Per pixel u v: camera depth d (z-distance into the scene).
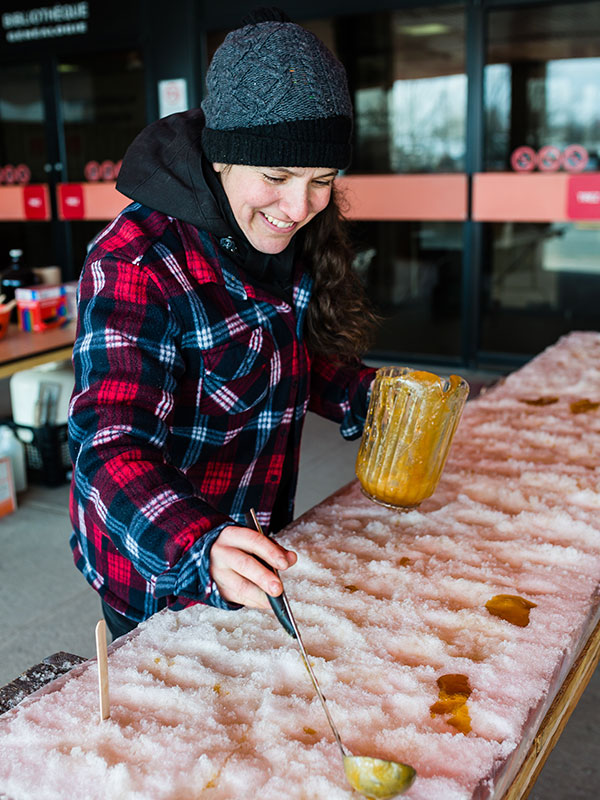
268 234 1.07
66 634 2.40
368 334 1.39
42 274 3.71
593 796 1.77
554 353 2.29
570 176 4.77
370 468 1.20
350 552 1.15
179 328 1.03
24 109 6.55
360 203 5.39
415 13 5.00
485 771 0.73
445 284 5.44
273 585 0.74
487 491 1.37
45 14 6.11
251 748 0.76
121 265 0.98
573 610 1.00
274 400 1.22
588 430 1.67
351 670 0.88
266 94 0.92
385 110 5.26
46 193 6.57
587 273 5.03
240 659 0.90
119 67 6.00
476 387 4.86
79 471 0.90
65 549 2.96
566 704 0.94
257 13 1.01
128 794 0.70
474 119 4.94
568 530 1.22
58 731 0.78
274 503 1.39
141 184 1.06
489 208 5.02
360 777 0.67
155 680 0.86
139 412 0.92
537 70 4.77
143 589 1.16
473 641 0.94
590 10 4.54
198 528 0.82
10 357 2.91
